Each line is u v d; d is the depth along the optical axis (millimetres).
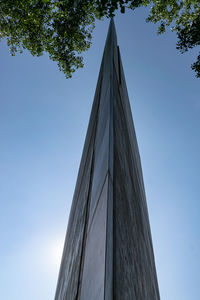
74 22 9586
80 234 2752
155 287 5027
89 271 1712
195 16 9938
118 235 1907
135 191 4758
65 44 10430
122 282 1631
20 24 9492
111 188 2033
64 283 3635
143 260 3504
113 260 1556
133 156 6367
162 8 10219
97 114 4809
